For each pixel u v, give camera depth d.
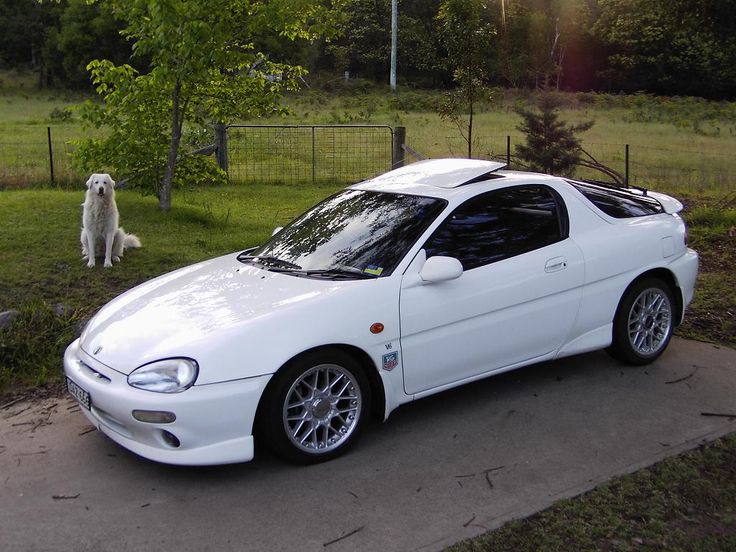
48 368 5.21
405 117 35.19
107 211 7.14
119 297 4.47
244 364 3.45
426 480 3.55
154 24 9.00
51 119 31.70
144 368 3.46
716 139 25.95
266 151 19.06
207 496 3.43
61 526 3.19
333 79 62.72
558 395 4.60
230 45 10.11
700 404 4.43
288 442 3.61
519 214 4.55
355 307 3.79
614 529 3.07
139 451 3.46
